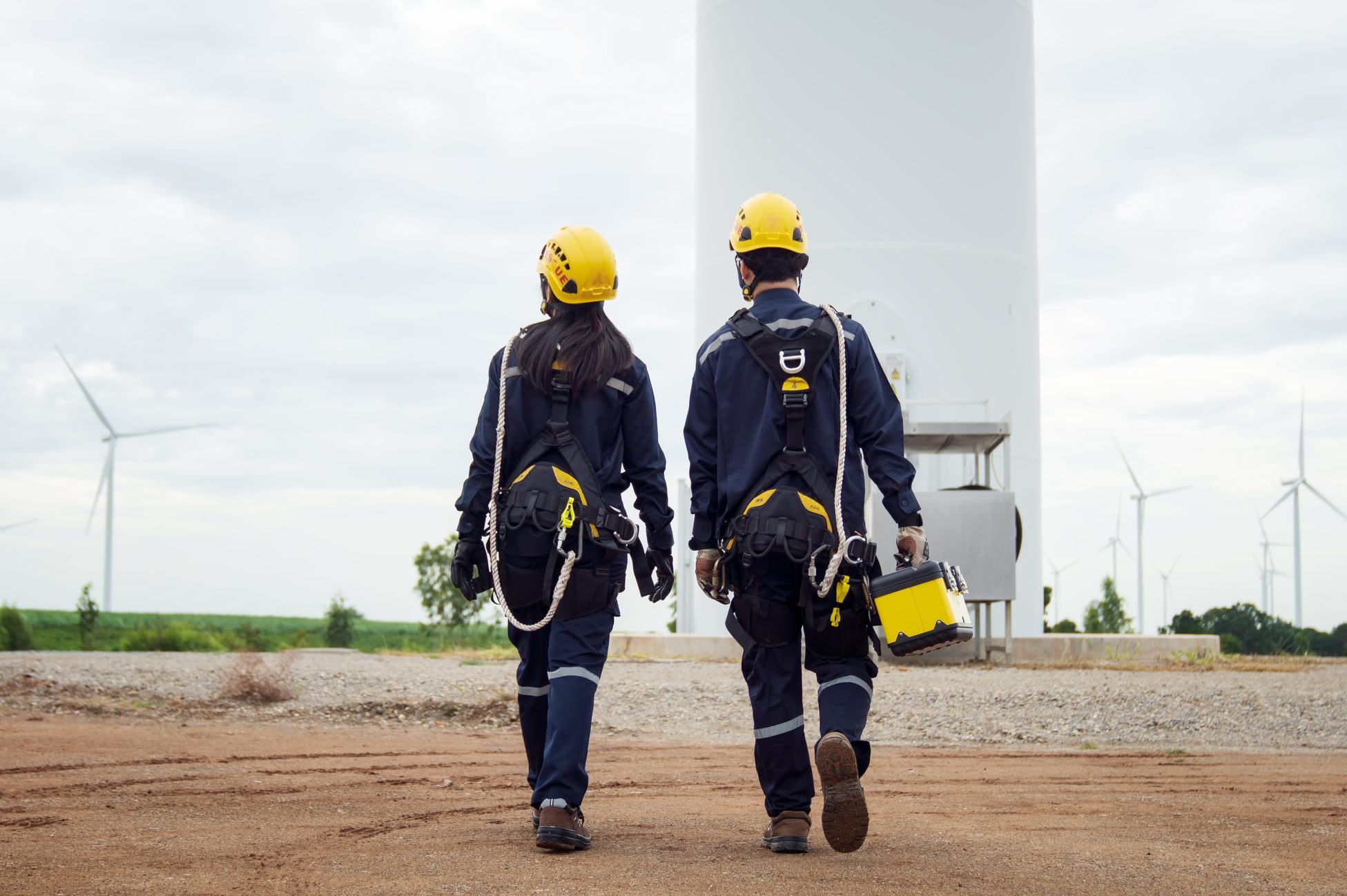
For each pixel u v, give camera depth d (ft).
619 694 32.96
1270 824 14.23
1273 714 29.43
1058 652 49.88
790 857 11.47
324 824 13.55
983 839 12.87
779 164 61.52
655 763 21.48
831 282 60.34
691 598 67.10
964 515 46.65
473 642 75.61
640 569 13.17
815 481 12.27
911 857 11.50
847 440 12.67
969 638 11.97
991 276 61.21
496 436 13.07
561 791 11.90
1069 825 14.12
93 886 9.85
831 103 60.85
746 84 62.75
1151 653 50.52
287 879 10.13
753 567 12.18
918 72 60.70
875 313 59.77
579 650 12.54
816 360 12.44
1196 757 23.39
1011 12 63.77
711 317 64.23
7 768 17.74
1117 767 21.48
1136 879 10.48
